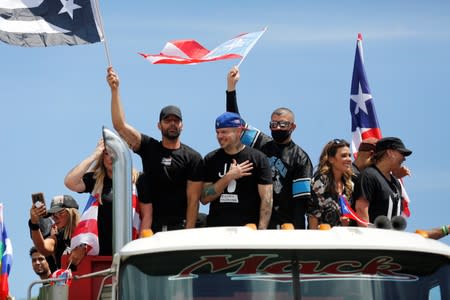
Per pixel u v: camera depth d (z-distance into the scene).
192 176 10.05
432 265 7.15
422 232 7.89
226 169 9.86
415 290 7.04
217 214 9.80
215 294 6.91
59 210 10.55
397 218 8.40
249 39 11.45
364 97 14.05
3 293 10.19
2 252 10.27
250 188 9.80
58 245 10.64
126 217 8.46
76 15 10.81
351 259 7.05
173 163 10.09
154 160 10.13
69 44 10.89
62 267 9.87
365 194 9.77
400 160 9.98
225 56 11.31
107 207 9.80
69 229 10.58
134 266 7.02
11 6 10.88
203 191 9.95
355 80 14.12
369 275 7.03
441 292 7.09
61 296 7.18
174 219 10.09
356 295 6.96
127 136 10.27
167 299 6.91
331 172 10.03
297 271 6.98
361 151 11.27
